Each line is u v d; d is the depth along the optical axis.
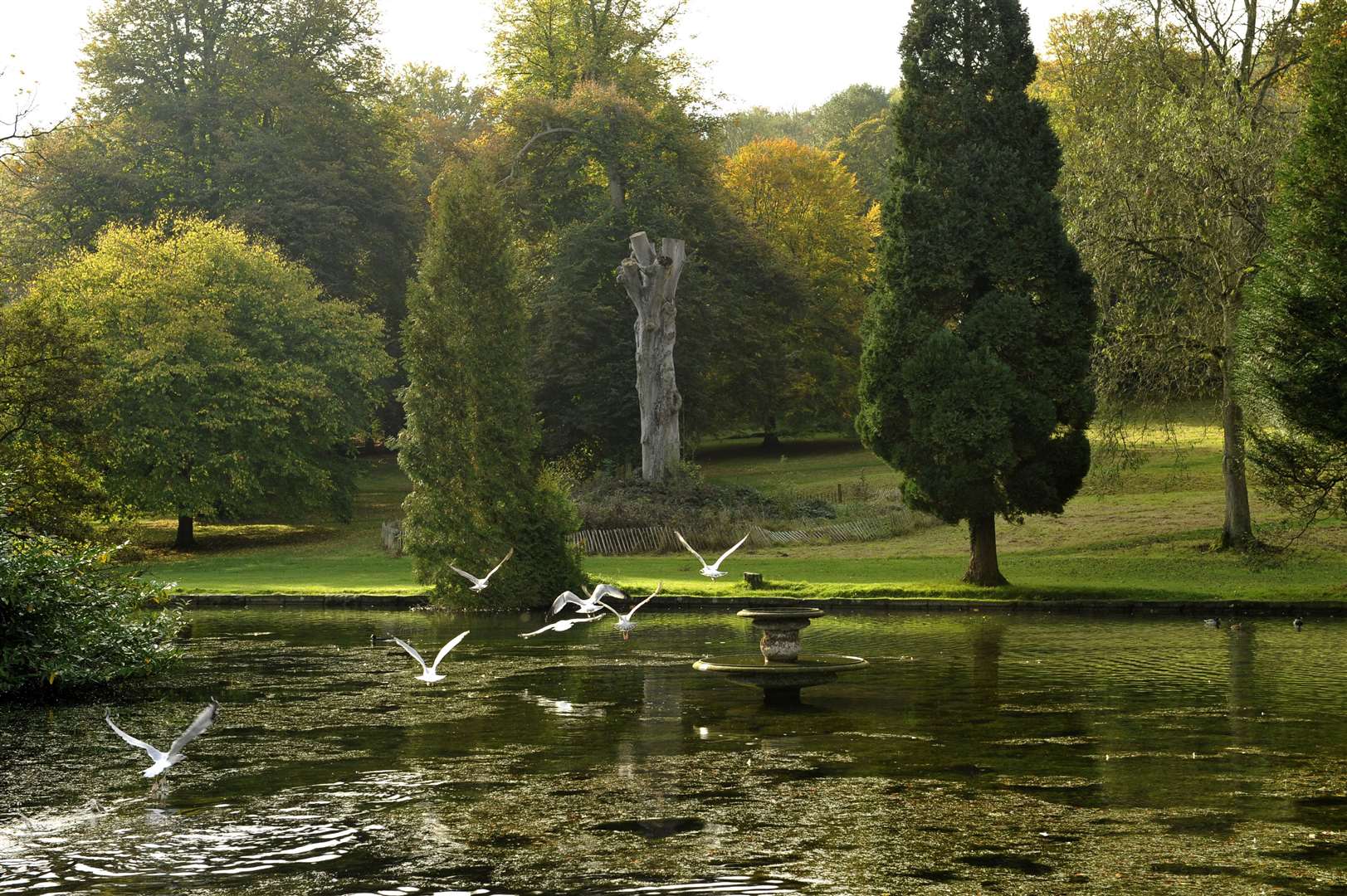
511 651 24.89
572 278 56.53
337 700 19.16
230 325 50.97
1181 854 10.55
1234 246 35.19
